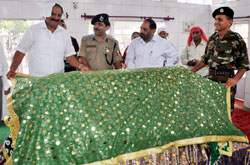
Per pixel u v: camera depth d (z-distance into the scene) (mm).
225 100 2338
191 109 2137
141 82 2104
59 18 2686
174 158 2053
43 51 2754
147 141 1899
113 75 2062
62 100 1810
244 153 2240
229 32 2914
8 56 5121
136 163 1931
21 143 1675
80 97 1859
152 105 2033
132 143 1857
